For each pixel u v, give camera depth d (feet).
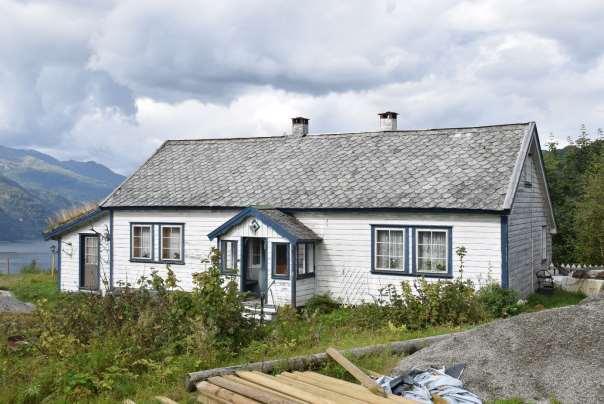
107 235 76.38
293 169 71.46
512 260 57.16
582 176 93.45
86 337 38.93
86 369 32.60
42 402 29.73
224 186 71.82
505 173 58.13
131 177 80.28
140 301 42.14
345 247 62.18
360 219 61.41
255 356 36.96
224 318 38.93
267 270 61.67
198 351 35.40
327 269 63.05
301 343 41.39
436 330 43.93
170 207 70.79
